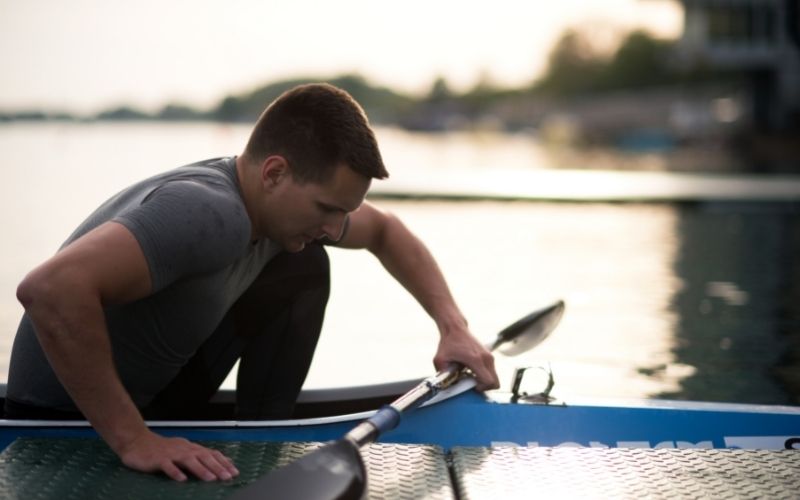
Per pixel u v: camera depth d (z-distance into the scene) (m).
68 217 10.12
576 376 3.95
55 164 20.17
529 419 2.27
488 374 2.31
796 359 4.23
